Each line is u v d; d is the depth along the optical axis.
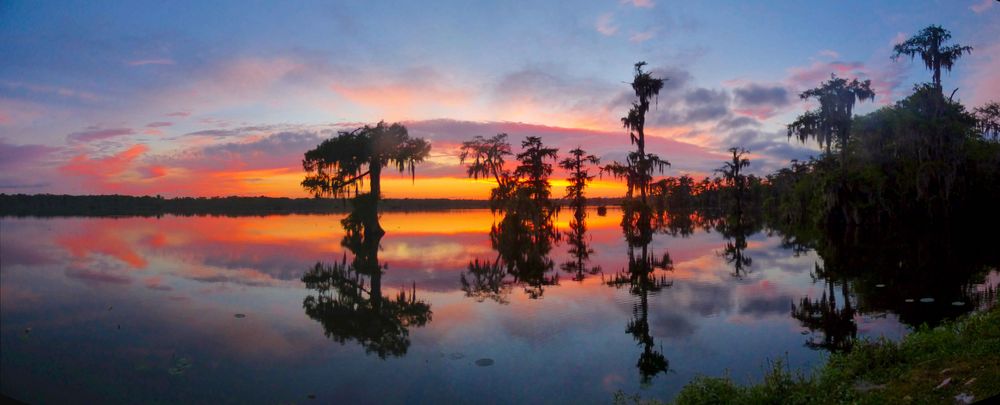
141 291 14.91
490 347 9.71
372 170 38.50
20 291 14.69
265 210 102.69
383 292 15.27
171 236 33.19
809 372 7.80
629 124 45.59
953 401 4.88
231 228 42.06
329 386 7.75
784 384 6.32
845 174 37.16
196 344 9.80
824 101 37.72
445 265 21.25
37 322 11.23
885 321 10.91
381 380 7.98
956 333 7.62
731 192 79.81
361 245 29.38
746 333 10.38
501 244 30.25
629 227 44.75
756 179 88.00
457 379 8.04
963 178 34.03
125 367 8.41
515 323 11.48
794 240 30.94
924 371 6.06
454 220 62.69
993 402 4.50
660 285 16.05
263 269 19.73
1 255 22.11
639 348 9.52
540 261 22.34
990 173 34.53
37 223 42.38
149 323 11.27
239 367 8.51
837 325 10.73
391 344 9.90
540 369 8.48
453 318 11.98
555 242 31.50
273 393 7.40
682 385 7.68
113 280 16.67
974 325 7.65
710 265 20.55
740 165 64.94
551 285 16.39
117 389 7.44
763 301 13.38
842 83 37.25
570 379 8.02
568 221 59.72
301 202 119.06
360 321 11.70
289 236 34.84
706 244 29.38
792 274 17.75
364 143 37.84
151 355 9.08
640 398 7.23
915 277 16.02
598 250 26.75
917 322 10.71
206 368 8.45
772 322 11.19
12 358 8.77
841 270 18.23
